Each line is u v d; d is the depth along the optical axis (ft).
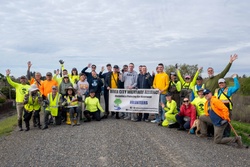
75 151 23.21
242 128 37.35
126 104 38.34
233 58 31.22
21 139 28.63
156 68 37.55
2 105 81.92
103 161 20.63
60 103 34.53
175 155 22.11
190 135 30.09
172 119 33.19
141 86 37.96
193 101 32.32
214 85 32.63
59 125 35.37
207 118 28.60
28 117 33.12
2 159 22.00
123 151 22.94
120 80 39.27
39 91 34.22
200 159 21.33
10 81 34.30
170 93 34.86
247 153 24.12
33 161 21.15
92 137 27.61
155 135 28.71
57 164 20.30
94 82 38.58
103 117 39.58
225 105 29.32
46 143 26.04
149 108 37.35
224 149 25.02
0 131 34.68
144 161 20.57
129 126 33.06
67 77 36.91
